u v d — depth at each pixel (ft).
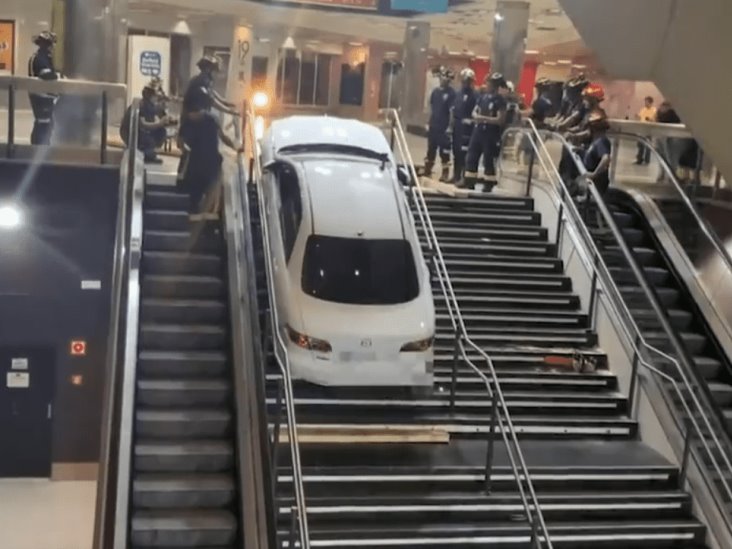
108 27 42.73
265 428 25.09
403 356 29.96
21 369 39.17
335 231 31.76
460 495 27.14
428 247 38.09
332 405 30.42
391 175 35.27
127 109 37.06
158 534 23.98
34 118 36.29
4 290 37.19
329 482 26.86
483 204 42.47
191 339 29.84
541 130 43.47
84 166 36.22
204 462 26.30
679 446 29.76
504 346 35.01
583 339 35.99
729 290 33.55
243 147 37.27
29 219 36.42
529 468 28.53
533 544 23.80
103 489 23.34
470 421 30.78
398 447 29.30
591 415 32.78
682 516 28.30
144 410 27.58
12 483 39.29
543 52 96.43
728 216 35.96
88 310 38.27
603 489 28.71
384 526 25.84
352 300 30.53
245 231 32.07
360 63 102.42
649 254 36.88
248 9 73.67
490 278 38.04
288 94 99.66
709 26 9.27
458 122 46.11
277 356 26.84
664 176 38.86
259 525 22.86
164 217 33.94
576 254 38.22
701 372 31.76
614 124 42.73
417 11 60.39
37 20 59.82
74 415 39.63
